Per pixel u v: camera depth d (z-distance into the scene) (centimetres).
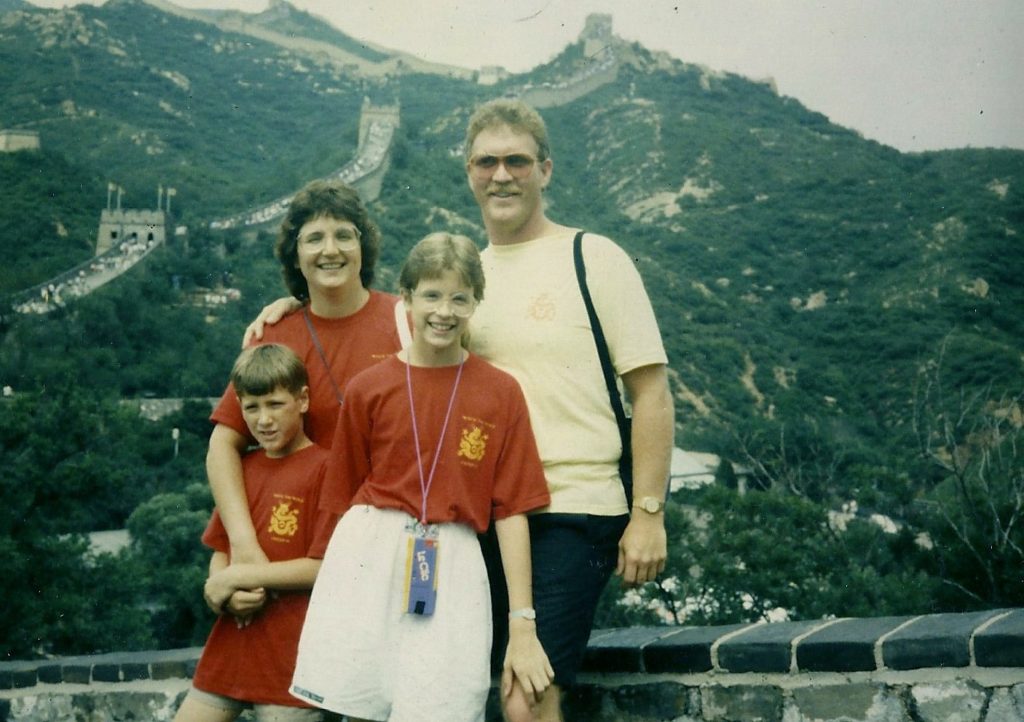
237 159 11525
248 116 13025
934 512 1708
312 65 15250
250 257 8125
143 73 13088
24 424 2589
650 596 1978
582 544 283
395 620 273
